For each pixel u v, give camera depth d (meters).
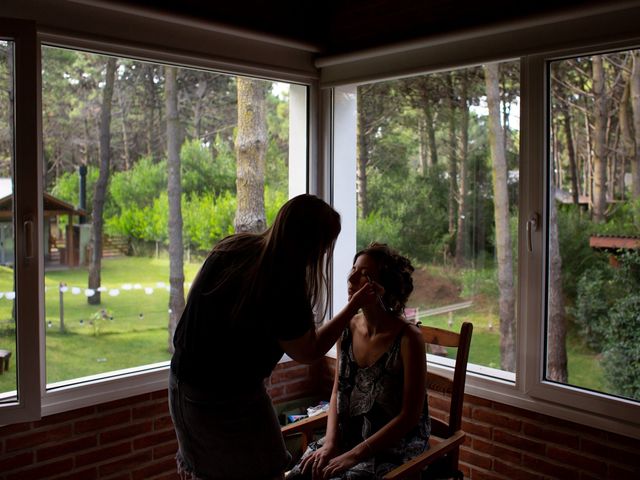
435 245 2.90
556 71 2.20
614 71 2.09
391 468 1.79
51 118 3.89
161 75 4.35
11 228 2.03
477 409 2.43
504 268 2.67
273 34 2.64
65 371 3.55
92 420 2.29
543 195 2.21
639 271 2.08
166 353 3.96
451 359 2.71
